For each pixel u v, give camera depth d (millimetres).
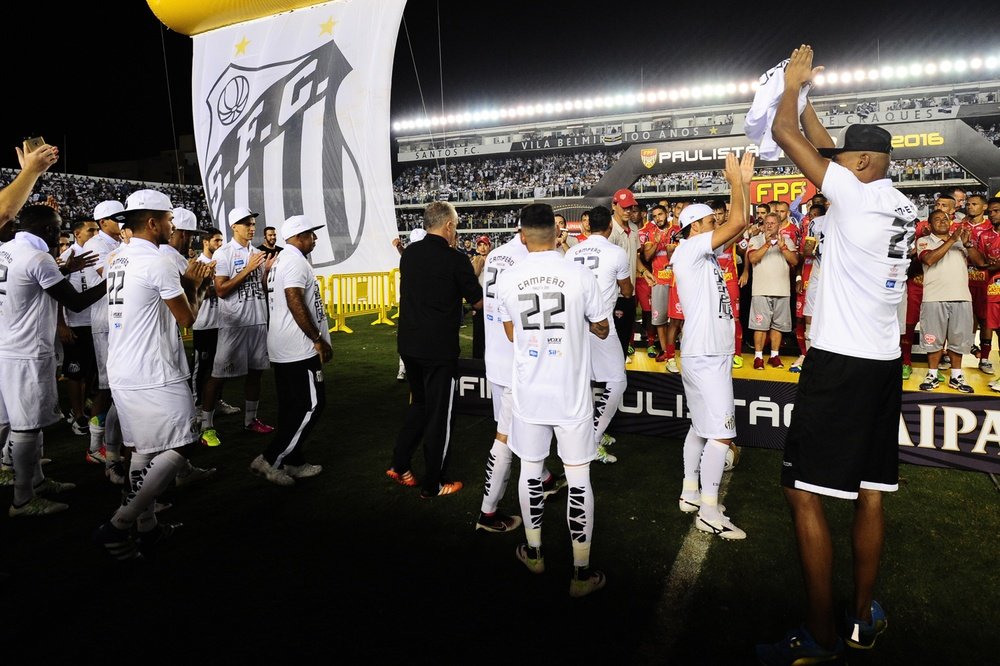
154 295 3125
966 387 4840
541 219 2873
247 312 5402
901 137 7996
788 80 2354
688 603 2766
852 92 29172
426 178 39812
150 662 2381
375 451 5000
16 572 3100
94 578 3035
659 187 28141
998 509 3666
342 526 3625
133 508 3092
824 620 2287
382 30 11844
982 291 5543
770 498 3939
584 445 2832
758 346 5816
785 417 4797
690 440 3695
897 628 2555
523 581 2982
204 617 2688
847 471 2256
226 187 13312
